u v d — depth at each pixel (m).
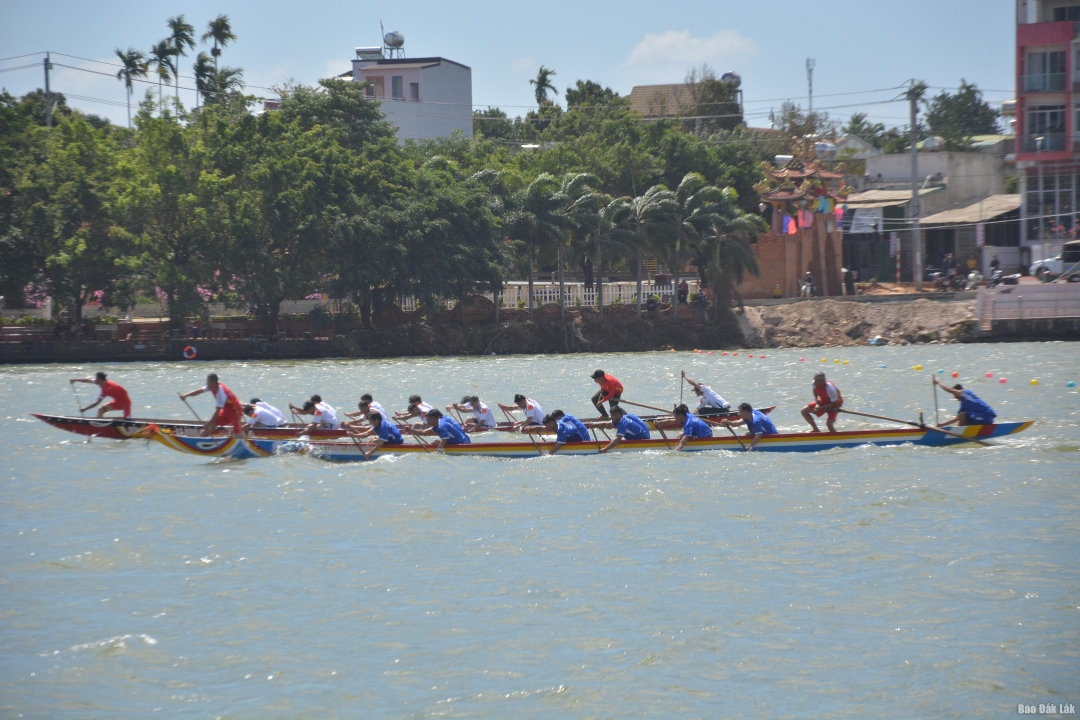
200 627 10.66
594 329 58.75
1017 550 12.91
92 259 53.38
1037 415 25.31
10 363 52.53
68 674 9.56
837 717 8.64
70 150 56.00
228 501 16.44
